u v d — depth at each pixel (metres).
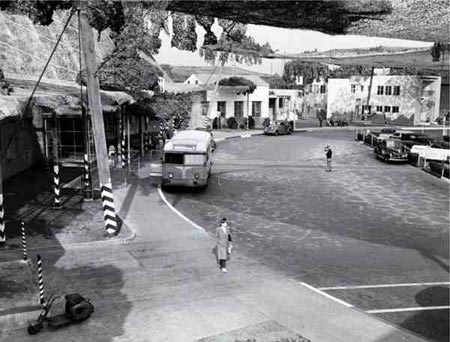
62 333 11.38
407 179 33.66
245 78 68.69
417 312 12.88
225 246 15.47
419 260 17.42
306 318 12.34
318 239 19.75
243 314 12.47
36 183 27.47
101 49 38.47
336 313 12.66
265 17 6.88
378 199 27.38
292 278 15.23
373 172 36.22
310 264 16.69
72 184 27.19
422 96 82.50
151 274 15.16
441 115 88.38
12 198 23.83
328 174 35.19
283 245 18.81
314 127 75.12
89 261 16.16
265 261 16.83
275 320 12.17
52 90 28.59
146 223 21.06
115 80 35.50
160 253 17.25
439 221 22.91
